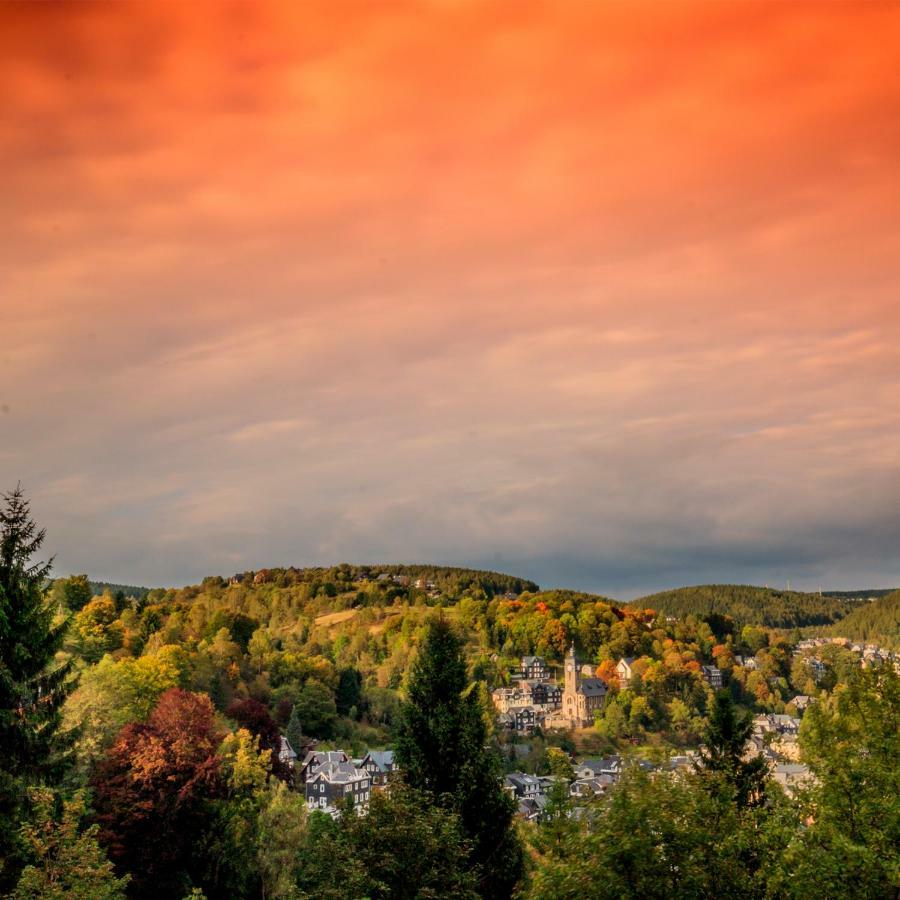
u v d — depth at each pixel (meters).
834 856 27.94
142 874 62.72
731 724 62.31
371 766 151.88
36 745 47.09
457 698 50.97
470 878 39.94
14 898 38.91
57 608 53.59
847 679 35.88
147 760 66.44
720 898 26.91
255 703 124.94
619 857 26.53
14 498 49.66
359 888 36.91
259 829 67.88
